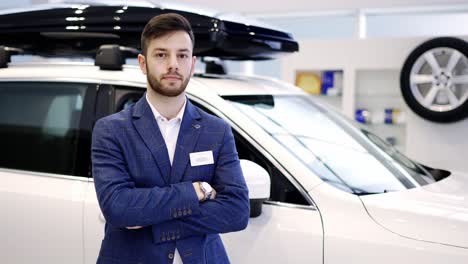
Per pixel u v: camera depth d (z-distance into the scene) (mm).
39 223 2111
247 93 2312
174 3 2652
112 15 2416
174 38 1458
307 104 2625
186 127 1536
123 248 1487
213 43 2285
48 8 2582
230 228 1501
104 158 1471
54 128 2283
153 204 1397
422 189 2154
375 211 1822
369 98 6133
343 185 1979
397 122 5855
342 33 7746
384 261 1733
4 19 2586
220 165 1548
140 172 1479
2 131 2363
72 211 2066
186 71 1494
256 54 2590
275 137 2064
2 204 2178
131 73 2283
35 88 2385
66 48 2584
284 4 7508
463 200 2016
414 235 1744
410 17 7301
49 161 2232
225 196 1507
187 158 1512
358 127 2730
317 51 6027
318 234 1805
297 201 1885
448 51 5086
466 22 6996
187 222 1453
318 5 7348
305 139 2184
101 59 2326
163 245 1463
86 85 2299
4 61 2553
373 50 5746
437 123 5328
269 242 1850
